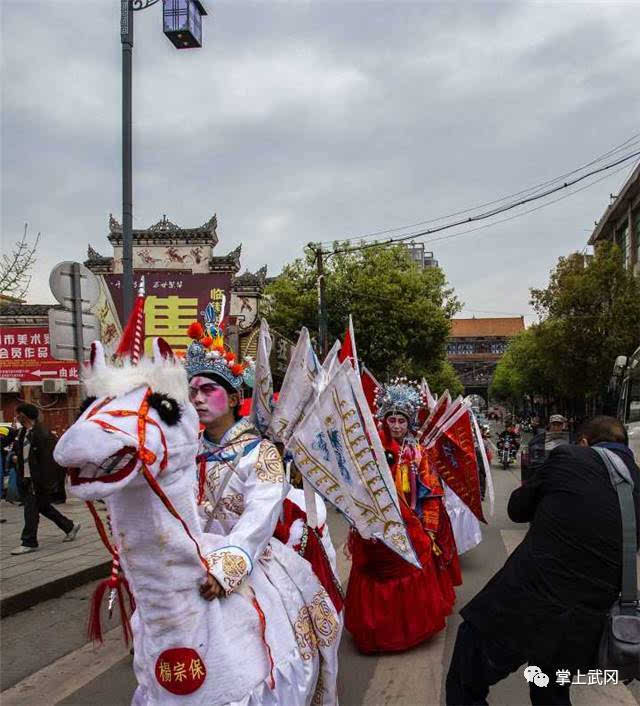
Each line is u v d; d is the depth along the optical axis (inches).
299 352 146.2
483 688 126.0
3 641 219.5
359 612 197.5
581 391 1066.1
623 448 122.8
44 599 265.0
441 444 272.4
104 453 84.0
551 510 116.9
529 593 115.0
